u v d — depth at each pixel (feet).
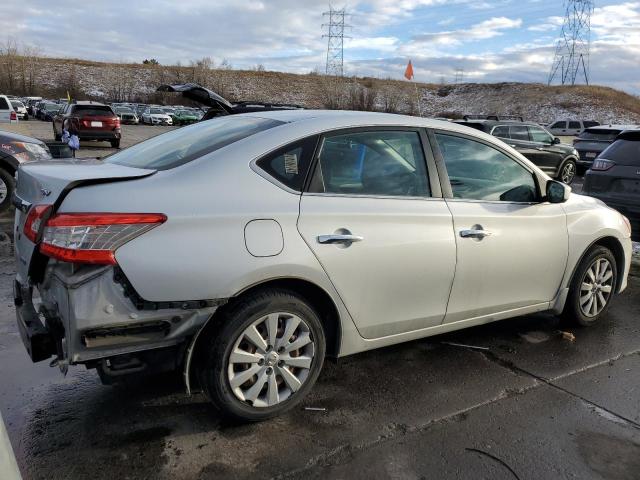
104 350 8.25
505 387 11.43
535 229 12.75
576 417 10.37
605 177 23.13
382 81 266.36
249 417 9.39
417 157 11.29
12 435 9.07
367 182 10.49
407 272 10.64
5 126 59.41
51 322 8.55
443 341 13.69
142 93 230.68
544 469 8.79
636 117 187.93
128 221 8.07
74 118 66.54
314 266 9.45
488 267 11.93
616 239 14.92
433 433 9.64
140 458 8.61
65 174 8.98
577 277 14.17
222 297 8.66
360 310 10.27
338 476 8.41
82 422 9.52
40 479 8.04
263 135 9.85
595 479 8.62
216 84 241.96
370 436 9.46
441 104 237.86
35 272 8.79
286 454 8.87
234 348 9.03
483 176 12.32
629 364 12.78
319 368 10.09
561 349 13.48
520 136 50.60
